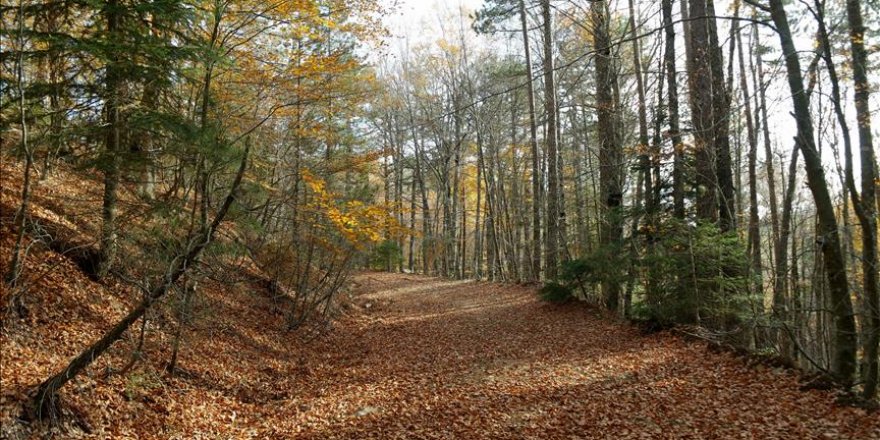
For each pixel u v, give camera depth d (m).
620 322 13.55
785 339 13.03
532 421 7.32
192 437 6.98
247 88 11.45
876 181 10.30
